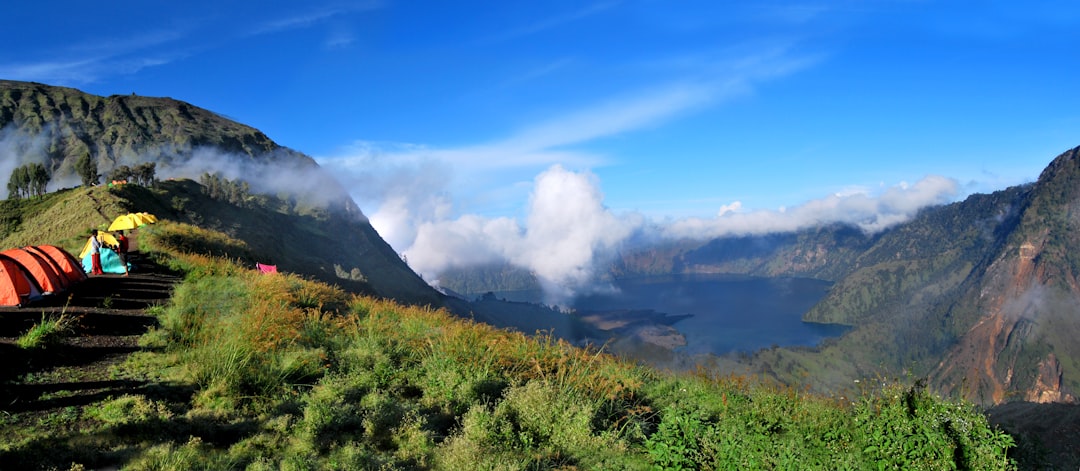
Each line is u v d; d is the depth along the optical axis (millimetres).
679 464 7672
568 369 11031
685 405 10031
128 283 19797
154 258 25969
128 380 8820
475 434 7629
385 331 13664
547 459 7402
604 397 9664
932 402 7863
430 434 7680
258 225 107062
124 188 65688
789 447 7762
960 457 7375
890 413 7961
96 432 6625
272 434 7242
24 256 15695
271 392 8711
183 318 13414
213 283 19203
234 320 12672
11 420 6797
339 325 13852
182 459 5973
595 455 7816
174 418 7355
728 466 7637
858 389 9008
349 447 6770
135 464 5875
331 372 10039
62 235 48125
